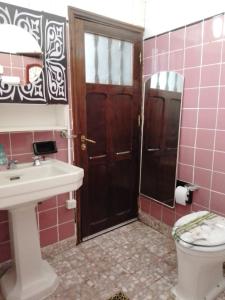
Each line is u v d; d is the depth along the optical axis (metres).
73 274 1.72
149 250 2.01
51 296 1.53
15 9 1.45
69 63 1.78
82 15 1.79
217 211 1.82
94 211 2.19
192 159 1.95
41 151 1.70
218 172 1.78
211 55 1.71
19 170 1.58
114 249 2.02
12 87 1.49
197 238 1.36
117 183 2.31
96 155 2.10
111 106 2.12
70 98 1.83
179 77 1.95
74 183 1.43
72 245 2.05
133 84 2.23
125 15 2.04
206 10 1.70
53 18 1.58
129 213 2.47
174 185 2.10
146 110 2.29
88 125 1.99
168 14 1.96
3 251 1.72
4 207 1.20
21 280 1.49
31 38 1.54
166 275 1.71
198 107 1.85
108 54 2.03
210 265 1.40
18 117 1.65
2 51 1.49
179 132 2.01
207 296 1.48
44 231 1.88
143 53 2.24
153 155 2.28
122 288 1.59
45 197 1.33
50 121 1.80
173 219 2.17
